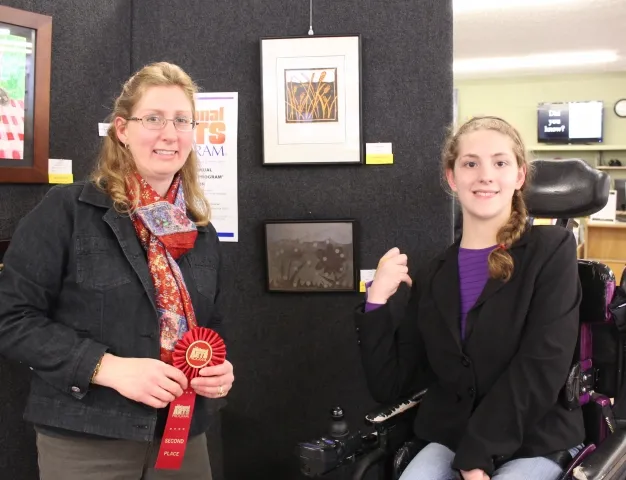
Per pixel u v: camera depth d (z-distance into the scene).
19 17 1.57
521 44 6.18
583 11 4.90
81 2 1.78
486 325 1.31
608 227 5.41
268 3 1.93
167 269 1.18
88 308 1.11
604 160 8.21
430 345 1.40
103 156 1.22
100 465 1.12
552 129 8.13
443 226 1.92
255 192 1.99
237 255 2.02
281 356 2.03
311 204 1.97
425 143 1.91
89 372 1.05
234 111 1.97
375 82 1.91
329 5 1.91
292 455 2.04
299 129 1.93
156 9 1.97
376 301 1.45
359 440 1.33
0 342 1.07
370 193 1.94
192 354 1.15
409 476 1.27
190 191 1.34
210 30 1.96
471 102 8.55
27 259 1.09
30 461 1.65
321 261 1.96
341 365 2.00
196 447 1.29
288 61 1.91
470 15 5.02
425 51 1.88
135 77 1.21
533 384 1.20
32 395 1.14
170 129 1.17
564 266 1.29
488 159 1.34
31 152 1.63
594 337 1.39
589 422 1.37
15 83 1.58
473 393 1.31
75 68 1.77
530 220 1.49
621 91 8.01
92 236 1.13
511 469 1.20
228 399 2.06
